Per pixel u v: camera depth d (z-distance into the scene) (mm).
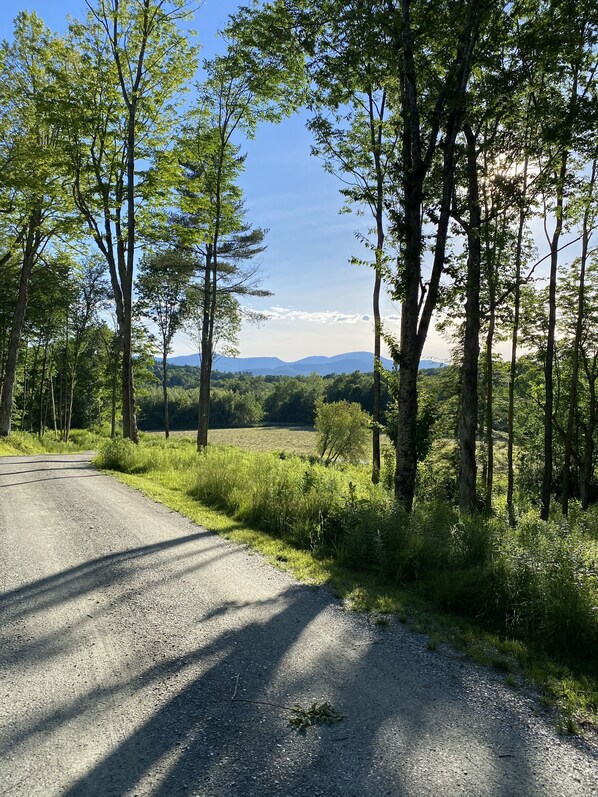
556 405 23422
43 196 21219
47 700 3262
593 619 4383
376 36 8234
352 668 3836
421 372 20359
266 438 74062
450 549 5895
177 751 2789
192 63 18172
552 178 11102
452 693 3547
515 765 2781
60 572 5742
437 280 8883
